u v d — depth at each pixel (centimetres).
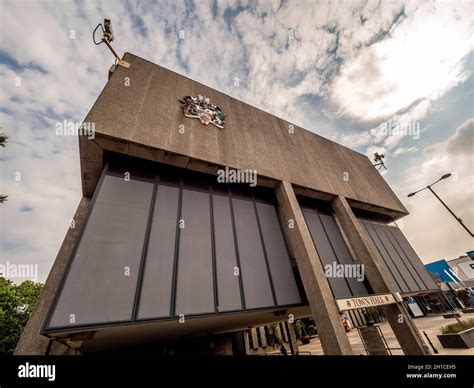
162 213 721
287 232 948
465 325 1252
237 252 778
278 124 1284
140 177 761
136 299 544
